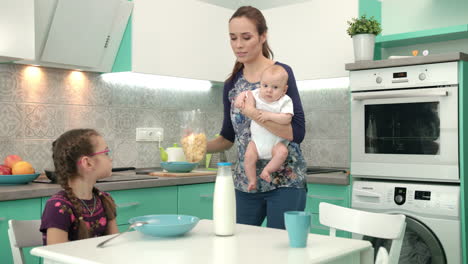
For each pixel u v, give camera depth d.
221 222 1.48
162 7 3.20
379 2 3.56
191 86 3.81
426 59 2.74
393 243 1.67
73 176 1.71
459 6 3.25
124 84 3.37
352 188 3.03
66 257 1.23
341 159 3.70
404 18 3.48
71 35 2.82
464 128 2.69
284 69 1.97
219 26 3.60
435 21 3.35
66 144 1.69
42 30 2.69
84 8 2.79
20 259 1.65
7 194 2.17
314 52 3.45
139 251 1.29
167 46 3.23
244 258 1.22
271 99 1.95
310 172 3.31
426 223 2.74
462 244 2.65
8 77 2.79
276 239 1.44
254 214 2.03
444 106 2.71
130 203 2.65
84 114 3.15
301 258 1.22
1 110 2.76
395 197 2.84
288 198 1.95
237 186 2.05
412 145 2.82
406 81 2.83
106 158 1.75
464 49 3.21
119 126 3.34
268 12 3.69
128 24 3.06
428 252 2.79
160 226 1.41
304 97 3.89
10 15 2.45
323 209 1.92
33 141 2.90
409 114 2.83
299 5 3.52
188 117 3.25
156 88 3.57
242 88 2.08
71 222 1.67
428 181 2.83
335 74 3.36
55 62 2.84
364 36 3.04
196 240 1.42
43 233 1.68
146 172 3.04
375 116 2.96
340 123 3.70
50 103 2.98
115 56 3.14
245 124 2.06
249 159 1.99
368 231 1.75
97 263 1.17
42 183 2.51
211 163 3.69
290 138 1.96
